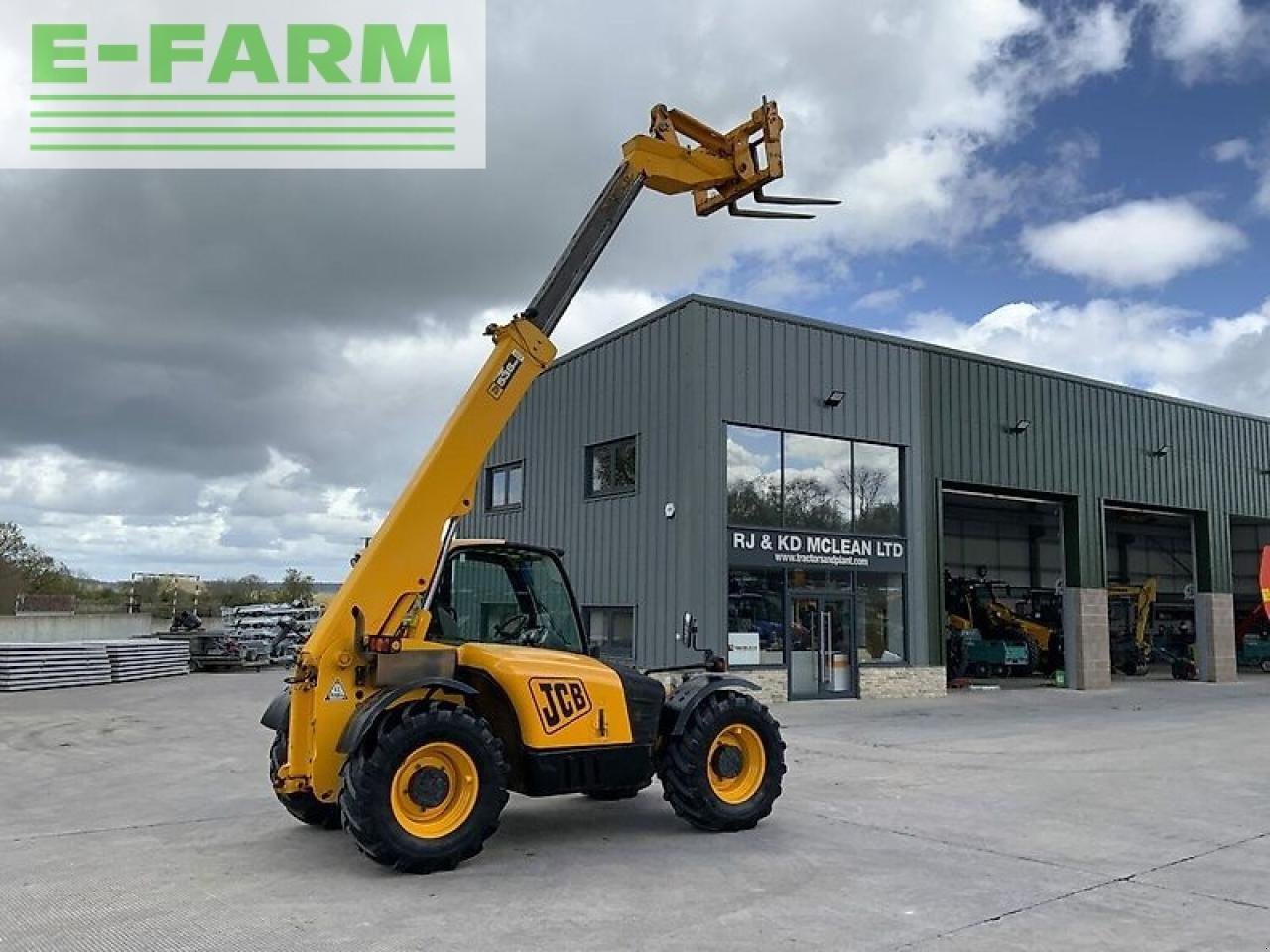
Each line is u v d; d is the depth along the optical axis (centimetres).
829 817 821
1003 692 2228
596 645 802
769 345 1898
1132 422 2519
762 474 1875
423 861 624
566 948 495
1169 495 2588
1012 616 2881
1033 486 2289
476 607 752
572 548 2083
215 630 3522
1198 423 2692
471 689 665
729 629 1806
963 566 3181
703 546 1777
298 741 668
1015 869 655
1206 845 727
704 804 743
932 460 2117
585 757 709
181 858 685
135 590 5291
